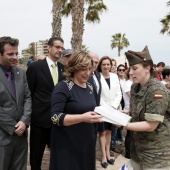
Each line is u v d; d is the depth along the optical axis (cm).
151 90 226
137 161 253
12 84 303
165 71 620
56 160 243
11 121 296
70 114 237
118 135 624
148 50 241
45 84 361
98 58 428
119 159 507
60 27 1138
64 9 1234
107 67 463
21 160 312
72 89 241
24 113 311
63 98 236
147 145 236
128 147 506
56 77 367
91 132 251
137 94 237
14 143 301
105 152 470
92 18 1299
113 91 458
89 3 1284
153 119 221
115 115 225
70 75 245
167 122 236
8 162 300
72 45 982
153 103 224
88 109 244
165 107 224
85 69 239
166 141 234
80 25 974
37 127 364
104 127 458
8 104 295
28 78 362
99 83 419
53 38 371
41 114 362
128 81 519
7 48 289
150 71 238
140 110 234
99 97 412
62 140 241
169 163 235
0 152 293
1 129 294
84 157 245
